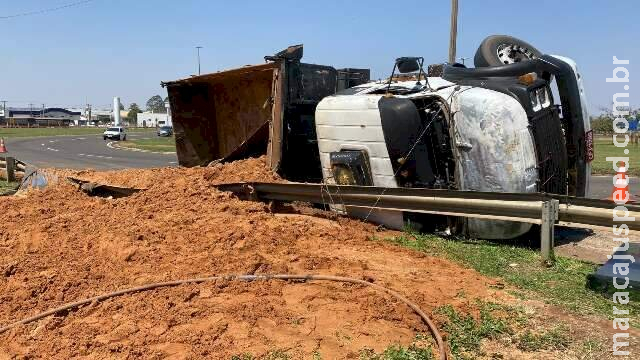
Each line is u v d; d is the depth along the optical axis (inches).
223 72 397.7
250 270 229.9
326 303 203.5
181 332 181.2
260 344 174.7
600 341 180.5
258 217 297.9
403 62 328.2
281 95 363.9
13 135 2608.3
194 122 458.9
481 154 293.3
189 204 320.5
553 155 307.4
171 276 228.5
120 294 212.4
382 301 201.5
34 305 211.6
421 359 167.2
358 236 296.8
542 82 302.8
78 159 1147.9
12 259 265.3
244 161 390.3
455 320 192.1
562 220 258.8
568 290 224.4
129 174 403.9
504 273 247.4
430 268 250.2
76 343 177.3
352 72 442.3
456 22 737.0
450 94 304.0
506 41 341.7
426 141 309.6
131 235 271.3
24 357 170.7
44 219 331.3
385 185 317.4
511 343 179.6
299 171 396.5
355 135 325.7
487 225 297.3
